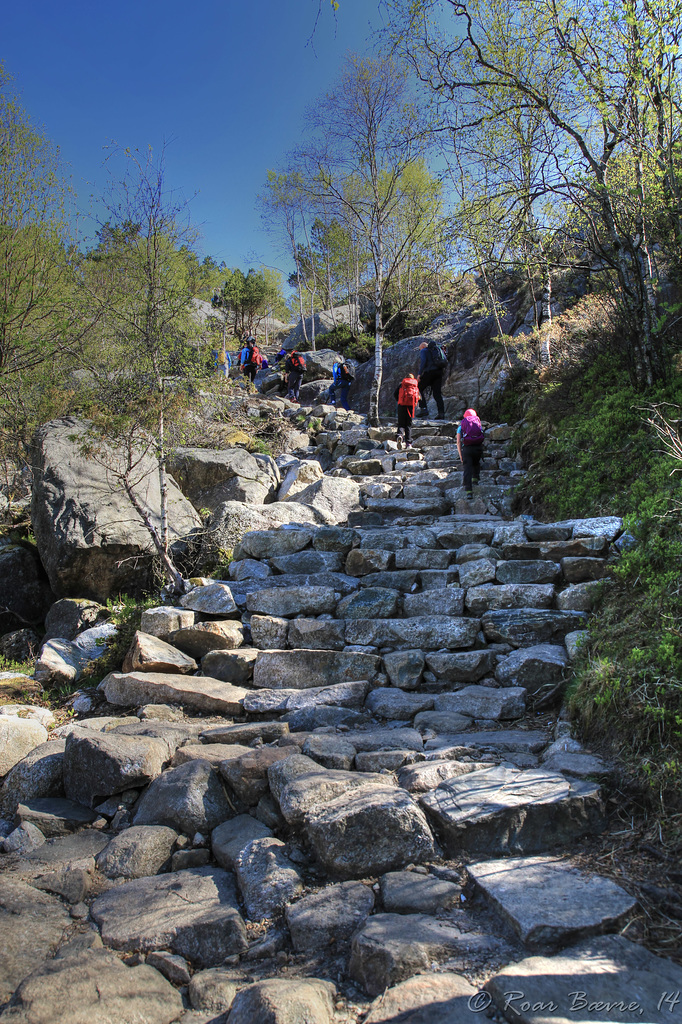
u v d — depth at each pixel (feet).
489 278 34.76
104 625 18.92
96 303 28.09
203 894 8.55
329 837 8.73
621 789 9.11
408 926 7.27
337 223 65.05
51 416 32.17
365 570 18.65
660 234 20.20
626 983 6.13
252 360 60.64
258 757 10.87
